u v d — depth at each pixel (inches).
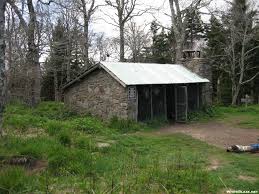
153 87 804.6
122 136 575.8
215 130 697.0
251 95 1576.0
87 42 1314.0
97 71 786.8
